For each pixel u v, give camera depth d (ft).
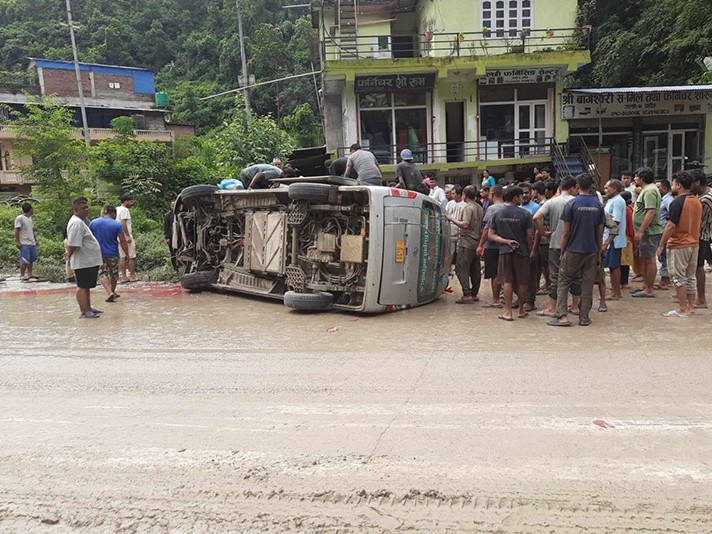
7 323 27.30
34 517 10.19
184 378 17.88
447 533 9.25
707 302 26.43
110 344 22.70
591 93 67.92
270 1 197.77
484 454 11.82
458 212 31.09
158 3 213.25
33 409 15.51
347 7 77.05
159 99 159.12
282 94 158.71
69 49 173.06
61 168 61.87
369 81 67.51
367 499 10.30
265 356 20.18
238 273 33.78
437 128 70.28
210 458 12.07
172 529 9.68
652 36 80.28
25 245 42.06
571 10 71.82
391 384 16.58
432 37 69.00
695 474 10.78
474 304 28.96
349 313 27.58
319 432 13.23
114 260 32.76
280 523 9.71
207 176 71.31
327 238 27.58
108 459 12.19
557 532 9.16
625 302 27.20
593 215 22.24
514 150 71.46
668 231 23.30
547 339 21.08
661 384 15.74
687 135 72.43
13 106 132.87
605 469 11.05
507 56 65.87
